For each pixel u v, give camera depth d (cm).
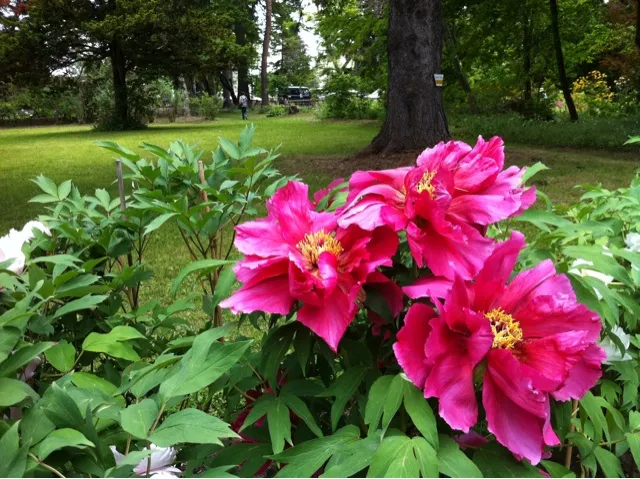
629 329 142
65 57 2559
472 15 1827
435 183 107
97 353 163
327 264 99
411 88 1152
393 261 125
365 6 1945
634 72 1717
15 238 158
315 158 1277
